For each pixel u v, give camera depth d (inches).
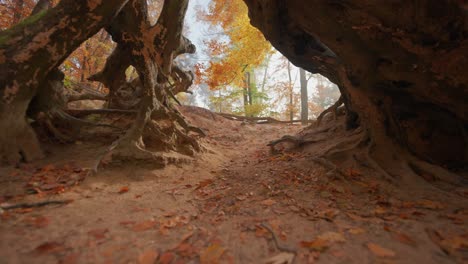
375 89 216.1
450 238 92.5
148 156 211.2
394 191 161.9
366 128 238.1
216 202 150.1
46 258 74.9
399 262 78.0
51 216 107.3
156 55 259.6
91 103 395.9
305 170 220.8
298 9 202.2
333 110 370.0
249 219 119.8
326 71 285.3
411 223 108.3
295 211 131.3
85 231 96.0
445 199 141.3
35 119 214.2
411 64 175.5
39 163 182.4
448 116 205.9
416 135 218.4
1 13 439.2
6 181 143.6
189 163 244.5
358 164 211.0
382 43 177.2
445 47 148.6
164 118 273.7
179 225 110.5
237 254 86.0
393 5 146.1
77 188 151.6
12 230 89.9
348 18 175.0
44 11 200.2
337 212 126.0
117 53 304.2
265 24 235.8
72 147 224.8
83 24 197.9
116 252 82.4
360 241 92.6
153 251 84.1
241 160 309.1
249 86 786.2
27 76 185.9
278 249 89.4
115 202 136.8
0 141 167.6
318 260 80.6
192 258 82.2
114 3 199.9
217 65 481.1
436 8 133.6
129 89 355.9
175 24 247.0
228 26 566.6
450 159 209.5
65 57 206.1
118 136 258.8
